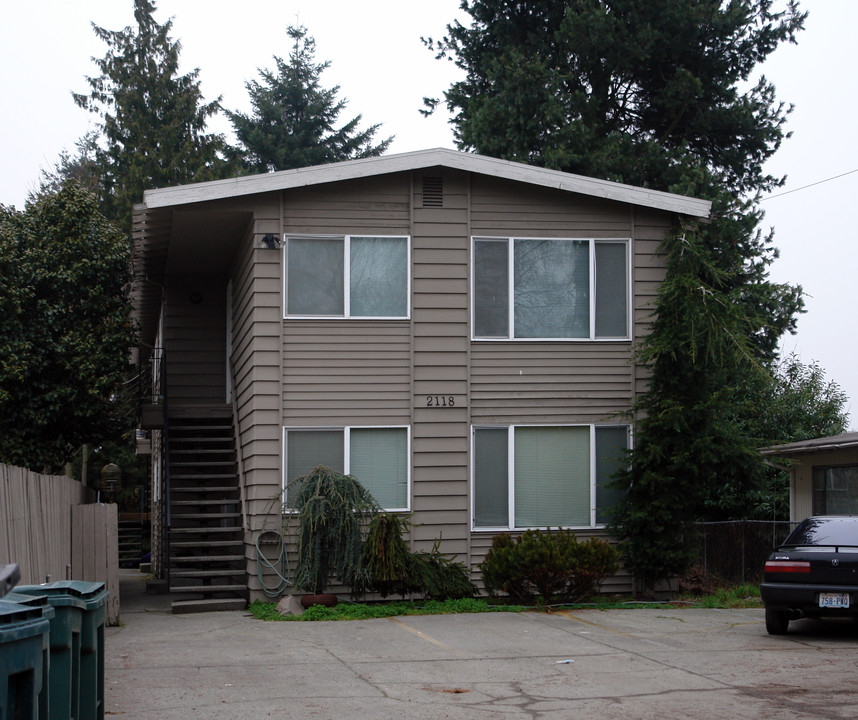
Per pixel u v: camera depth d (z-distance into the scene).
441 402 16.09
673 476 15.74
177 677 9.59
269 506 15.48
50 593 6.04
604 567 14.91
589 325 16.62
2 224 20.92
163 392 19.30
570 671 10.00
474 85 32.59
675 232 16.81
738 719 7.93
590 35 28.44
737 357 15.83
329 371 15.88
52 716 5.67
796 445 19.77
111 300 20.70
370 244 16.14
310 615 13.95
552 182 16.36
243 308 17.20
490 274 16.45
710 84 30.36
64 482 13.09
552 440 16.44
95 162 45.03
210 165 40.03
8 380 19.33
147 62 39.81
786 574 12.23
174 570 16.20
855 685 9.34
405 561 14.67
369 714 8.02
